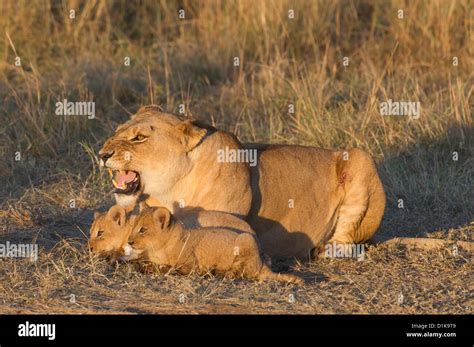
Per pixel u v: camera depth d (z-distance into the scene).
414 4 18.34
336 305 9.00
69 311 8.62
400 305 9.09
